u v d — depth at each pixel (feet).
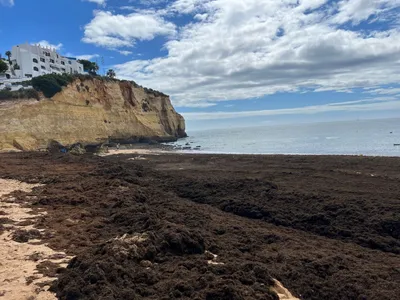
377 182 63.77
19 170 65.51
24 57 207.92
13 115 141.90
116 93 210.38
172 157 127.03
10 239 26.53
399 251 33.78
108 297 15.60
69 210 35.91
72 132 162.71
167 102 286.25
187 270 20.18
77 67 260.42
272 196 51.01
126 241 22.16
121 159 121.19
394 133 226.58
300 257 24.98
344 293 20.15
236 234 31.19
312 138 228.63
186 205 42.70
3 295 17.12
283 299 18.67
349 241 36.40
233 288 16.89
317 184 63.05
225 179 63.10
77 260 20.17
